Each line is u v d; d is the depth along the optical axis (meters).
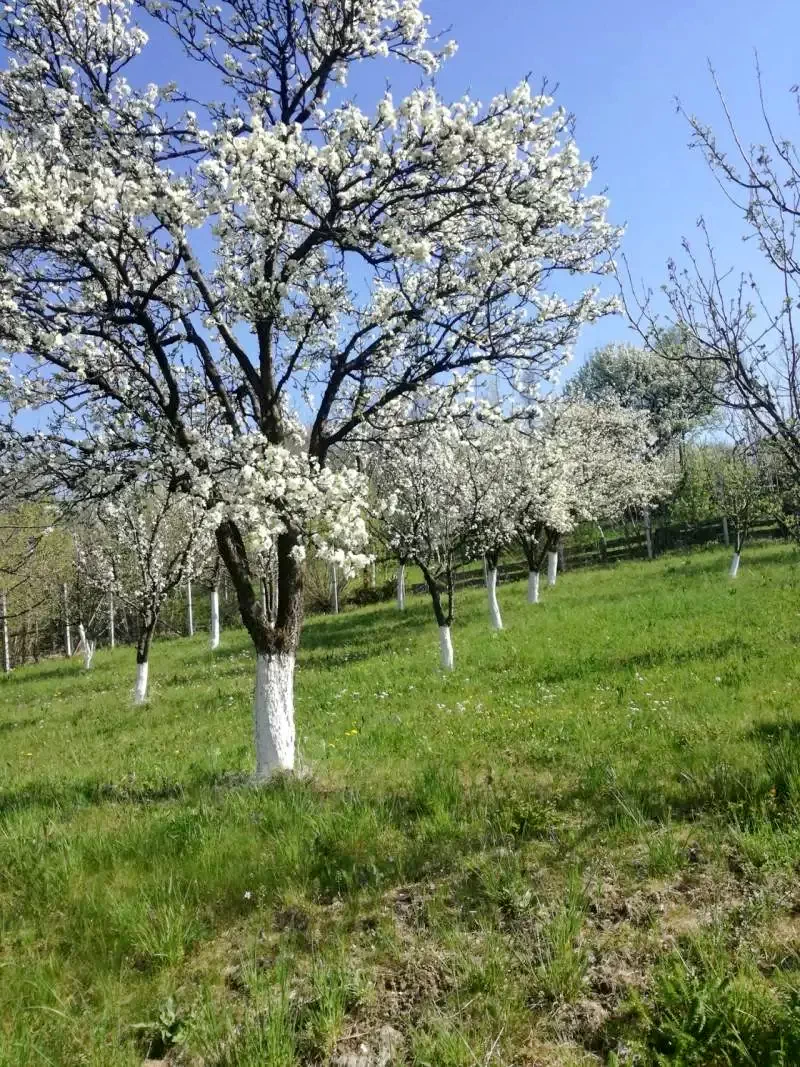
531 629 17.03
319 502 6.89
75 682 22.41
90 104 7.34
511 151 6.92
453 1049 3.47
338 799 6.63
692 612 15.97
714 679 9.81
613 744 7.60
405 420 8.47
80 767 10.04
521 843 5.41
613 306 7.73
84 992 4.23
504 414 8.16
